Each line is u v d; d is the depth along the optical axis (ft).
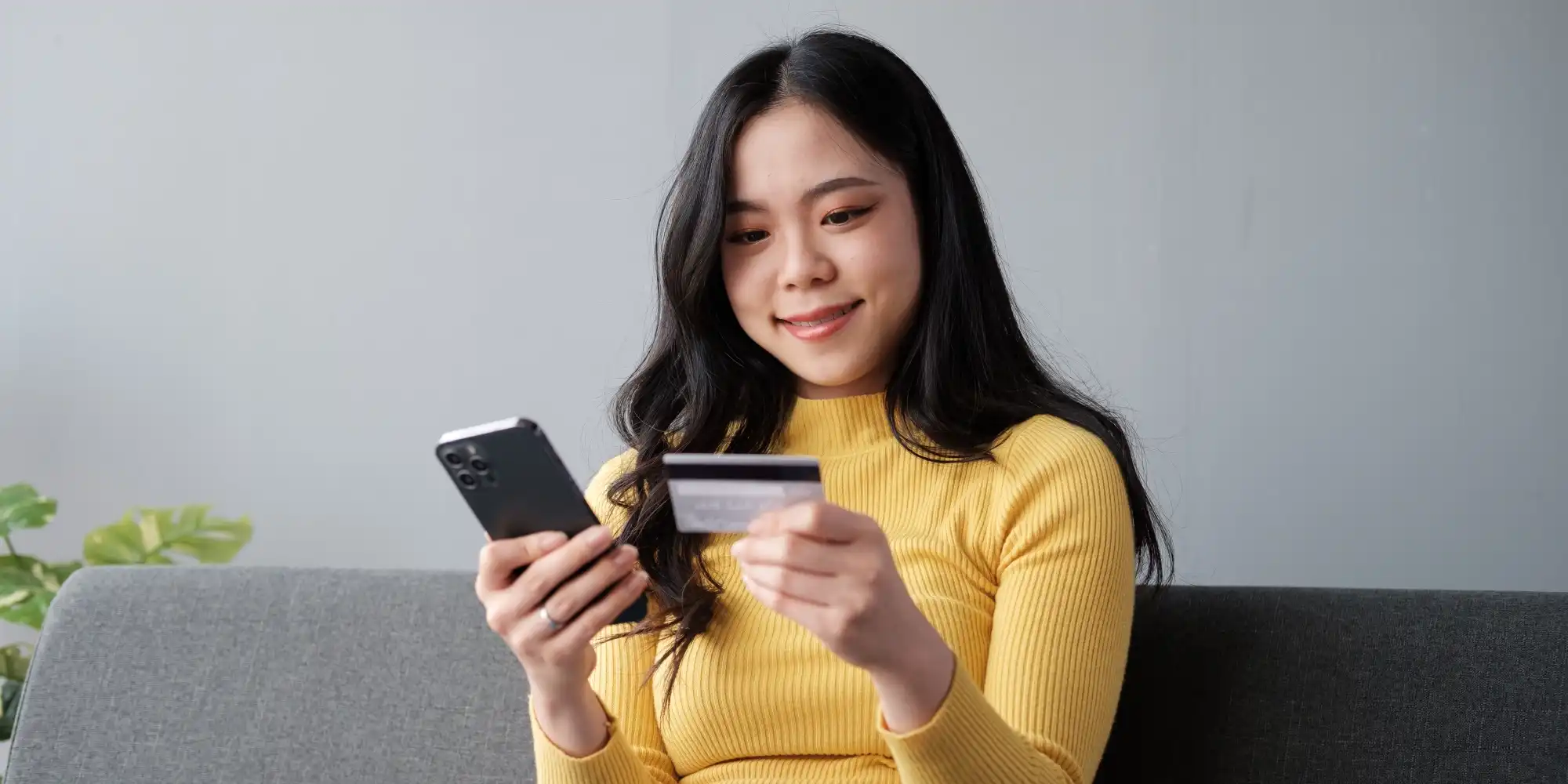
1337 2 7.23
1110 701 3.63
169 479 8.08
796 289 3.89
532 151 7.93
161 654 4.75
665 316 4.37
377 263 8.02
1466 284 7.13
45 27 8.20
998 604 3.76
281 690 4.66
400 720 4.57
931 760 3.06
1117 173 7.39
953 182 4.07
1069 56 7.46
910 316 4.09
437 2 8.01
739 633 3.89
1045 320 7.43
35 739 4.69
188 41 8.14
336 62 8.06
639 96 7.84
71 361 8.14
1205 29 7.34
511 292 7.93
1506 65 7.11
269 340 8.06
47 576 6.88
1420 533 7.16
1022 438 3.97
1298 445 7.25
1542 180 7.08
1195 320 7.33
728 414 4.30
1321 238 7.23
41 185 8.18
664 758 4.03
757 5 7.73
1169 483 7.34
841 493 4.10
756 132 3.89
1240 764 3.92
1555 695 3.72
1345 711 3.86
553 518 3.17
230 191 8.09
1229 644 4.03
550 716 3.52
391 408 8.00
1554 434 7.05
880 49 4.02
